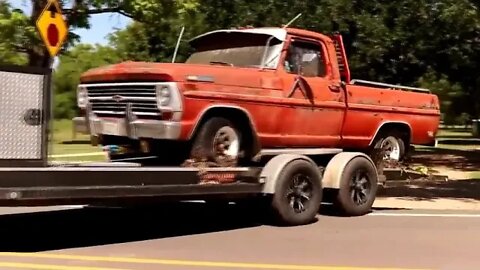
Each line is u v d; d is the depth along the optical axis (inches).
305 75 380.2
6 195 263.0
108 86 335.3
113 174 293.1
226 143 340.8
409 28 631.8
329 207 441.1
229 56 384.2
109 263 277.1
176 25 736.3
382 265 279.0
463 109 2066.9
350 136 404.8
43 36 447.5
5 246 315.6
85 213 418.9
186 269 267.3
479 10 593.0
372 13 619.8
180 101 312.8
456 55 786.2
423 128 450.0
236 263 279.9
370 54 617.3
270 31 375.2
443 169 869.2
